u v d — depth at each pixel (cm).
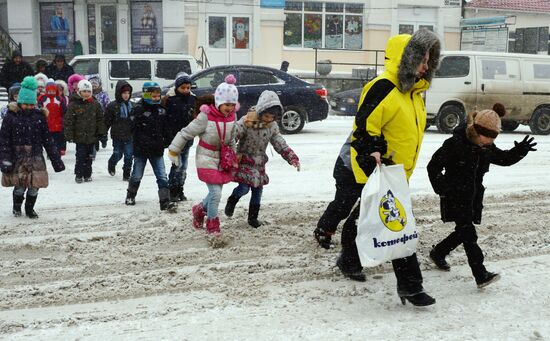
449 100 1855
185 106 869
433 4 3341
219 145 689
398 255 499
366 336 461
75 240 704
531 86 1897
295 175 1130
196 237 716
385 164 515
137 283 572
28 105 783
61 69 1720
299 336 461
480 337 461
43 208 875
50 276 595
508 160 552
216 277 589
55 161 805
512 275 599
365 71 3027
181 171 896
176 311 509
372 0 3234
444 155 539
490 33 3234
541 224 791
